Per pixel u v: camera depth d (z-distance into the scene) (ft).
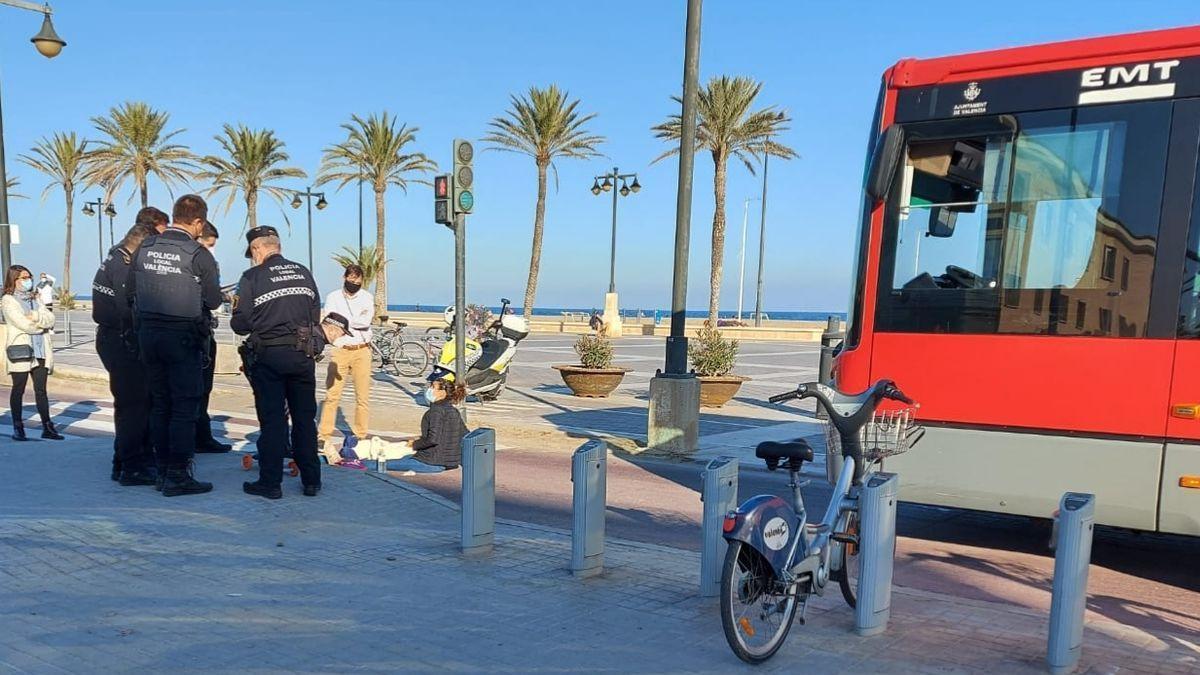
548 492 27.40
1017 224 19.30
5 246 57.57
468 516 18.66
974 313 19.54
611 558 18.99
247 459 25.68
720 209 130.72
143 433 23.65
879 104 21.39
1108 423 17.98
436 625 14.57
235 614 14.84
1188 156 17.67
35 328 31.32
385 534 20.21
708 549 16.15
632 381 64.44
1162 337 17.57
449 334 50.11
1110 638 14.83
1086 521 12.95
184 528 19.86
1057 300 18.66
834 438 16.02
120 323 22.86
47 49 50.31
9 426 35.96
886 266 20.66
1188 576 19.95
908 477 20.10
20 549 17.92
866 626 14.44
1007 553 21.66
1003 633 14.76
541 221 135.13
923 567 20.27
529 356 90.22
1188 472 17.20
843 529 14.78
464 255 30.55
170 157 133.18
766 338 136.46
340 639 13.83
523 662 13.11
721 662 13.25
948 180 20.16
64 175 172.76
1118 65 18.53
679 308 34.88
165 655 13.00
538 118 129.29
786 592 13.34
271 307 22.03
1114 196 18.30
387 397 52.75
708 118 124.88
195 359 22.39
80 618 14.44
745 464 33.04
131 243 23.09
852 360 20.98
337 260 145.48
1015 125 19.49
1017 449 18.88
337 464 28.04
